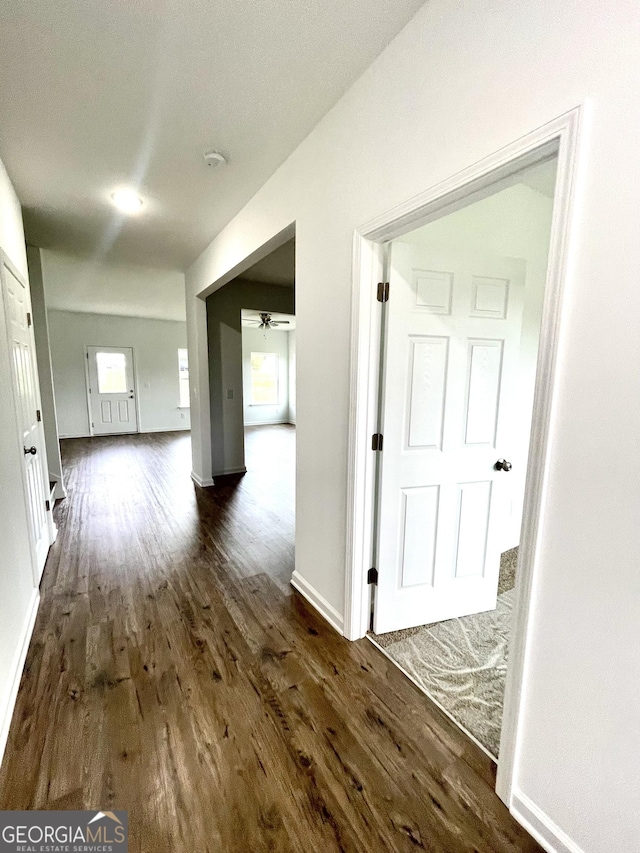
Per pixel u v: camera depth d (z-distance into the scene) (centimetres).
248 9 134
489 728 156
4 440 186
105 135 204
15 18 135
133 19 137
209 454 487
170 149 218
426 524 210
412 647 201
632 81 85
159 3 132
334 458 209
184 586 260
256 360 1024
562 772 111
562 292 102
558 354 104
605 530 97
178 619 223
